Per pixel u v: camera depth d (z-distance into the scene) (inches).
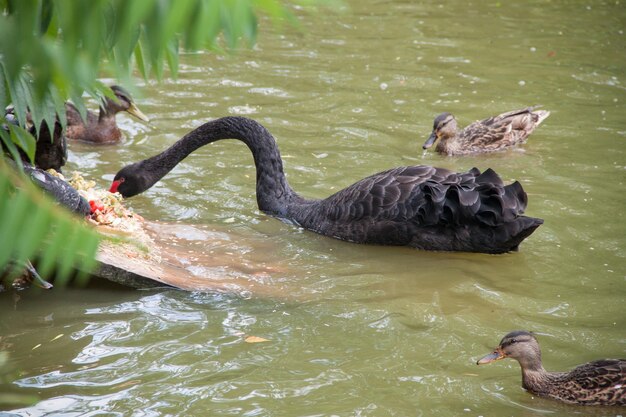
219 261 377.4
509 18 817.5
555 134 550.0
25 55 105.6
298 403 266.4
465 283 362.3
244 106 582.2
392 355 299.1
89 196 392.5
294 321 323.9
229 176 485.7
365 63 679.7
